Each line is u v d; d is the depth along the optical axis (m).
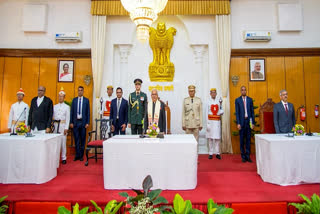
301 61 6.45
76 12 6.53
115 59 6.68
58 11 6.53
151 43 6.56
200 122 5.37
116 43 6.53
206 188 3.21
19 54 6.52
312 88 6.40
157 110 4.04
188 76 6.60
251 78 6.45
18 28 6.51
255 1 6.48
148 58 6.68
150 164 3.16
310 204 2.23
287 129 4.28
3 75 6.49
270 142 3.40
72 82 6.52
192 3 6.28
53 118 5.27
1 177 3.47
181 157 3.15
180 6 6.28
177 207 1.94
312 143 3.44
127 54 6.66
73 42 6.48
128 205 2.08
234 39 6.43
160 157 3.16
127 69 6.64
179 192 3.04
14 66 6.52
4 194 2.96
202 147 6.37
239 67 6.47
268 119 4.91
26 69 6.52
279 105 4.38
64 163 4.98
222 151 6.21
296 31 6.40
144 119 4.06
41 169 3.48
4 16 6.52
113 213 2.07
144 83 6.46
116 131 5.38
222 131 6.23
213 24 6.52
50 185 3.38
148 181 2.32
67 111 5.24
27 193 3.00
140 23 3.88
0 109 6.42
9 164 3.49
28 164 3.48
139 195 2.10
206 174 3.97
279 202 2.70
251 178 3.73
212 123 5.55
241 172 4.11
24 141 3.51
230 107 6.42
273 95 6.41
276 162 3.38
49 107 4.84
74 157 5.73
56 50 6.48
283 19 6.33
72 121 5.33
